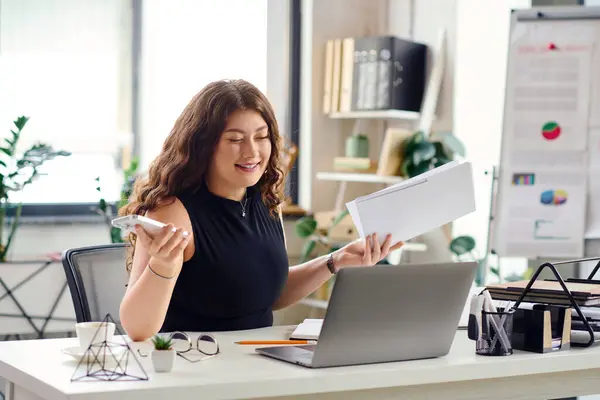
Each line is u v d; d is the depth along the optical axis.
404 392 1.76
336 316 1.67
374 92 4.66
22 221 4.62
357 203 2.16
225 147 2.24
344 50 4.79
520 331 1.94
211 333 2.19
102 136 5.00
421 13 4.90
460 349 1.95
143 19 5.07
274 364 1.74
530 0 4.31
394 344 1.77
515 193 3.95
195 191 2.29
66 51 4.91
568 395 1.97
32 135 4.83
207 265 2.25
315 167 5.00
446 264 1.77
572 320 2.09
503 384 1.88
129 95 5.05
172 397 1.52
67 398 1.46
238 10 5.01
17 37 4.80
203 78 5.04
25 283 4.24
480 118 4.52
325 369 1.69
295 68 5.03
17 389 1.79
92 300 2.44
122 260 2.57
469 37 4.61
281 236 2.49
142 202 2.30
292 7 5.03
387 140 4.53
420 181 2.13
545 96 3.92
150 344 1.96
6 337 4.39
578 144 3.90
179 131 2.29
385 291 1.71
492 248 4.00
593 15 3.90
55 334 4.41
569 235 3.92
